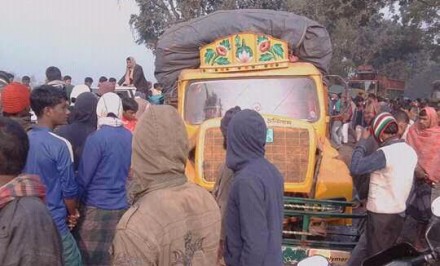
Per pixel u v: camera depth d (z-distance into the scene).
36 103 4.68
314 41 8.26
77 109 5.74
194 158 7.22
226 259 3.82
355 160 6.15
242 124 3.82
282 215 3.86
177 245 2.71
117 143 5.34
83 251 5.32
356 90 30.70
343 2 25.45
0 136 2.76
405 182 6.10
